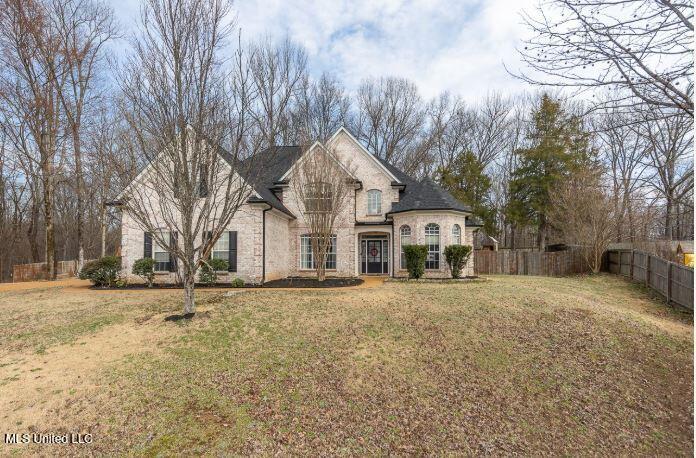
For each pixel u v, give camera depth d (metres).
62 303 11.27
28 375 6.27
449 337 8.30
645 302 14.03
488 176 38.91
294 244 19.19
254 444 4.71
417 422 5.34
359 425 5.21
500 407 5.84
